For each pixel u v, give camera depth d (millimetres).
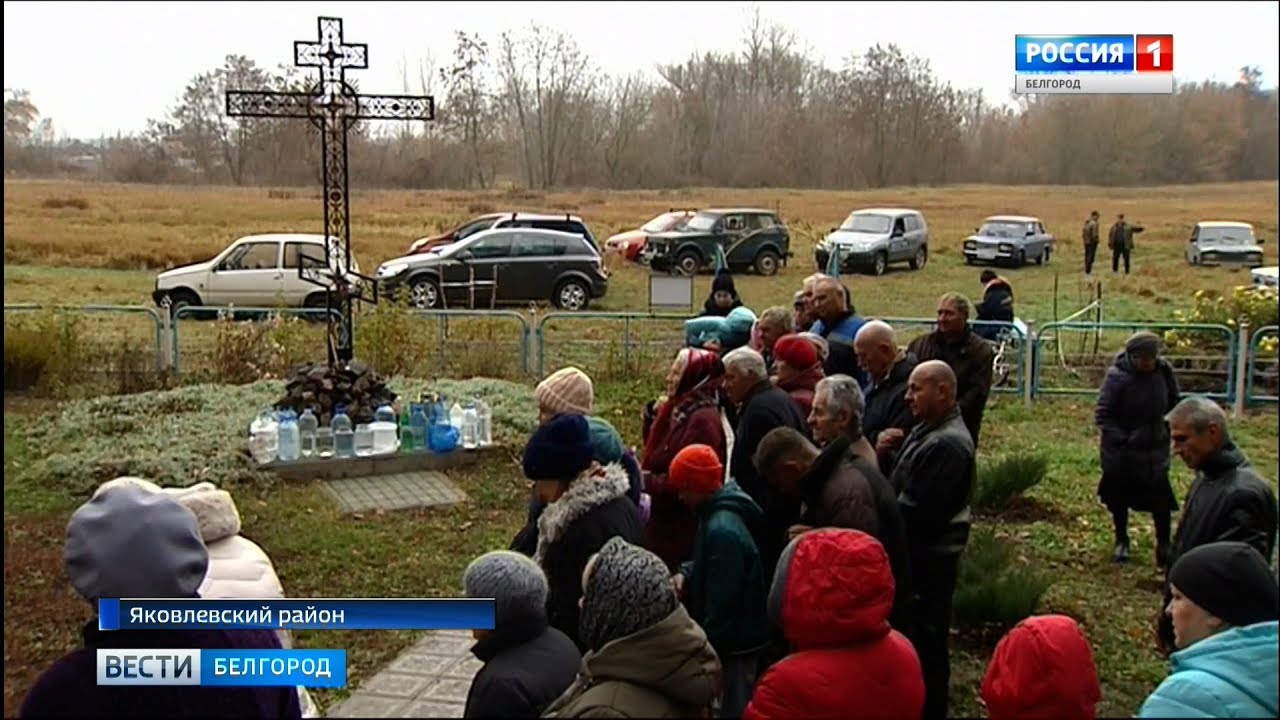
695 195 38125
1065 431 11867
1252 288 15883
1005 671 3279
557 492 4113
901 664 3096
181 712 2594
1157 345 7062
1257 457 10117
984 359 6531
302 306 19484
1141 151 29828
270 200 35938
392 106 10242
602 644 2920
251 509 8391
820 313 7383
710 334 8141
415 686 4988
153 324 16906
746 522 4160
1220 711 2652
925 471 4582
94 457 9398
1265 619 2924
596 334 17469
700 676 2881
